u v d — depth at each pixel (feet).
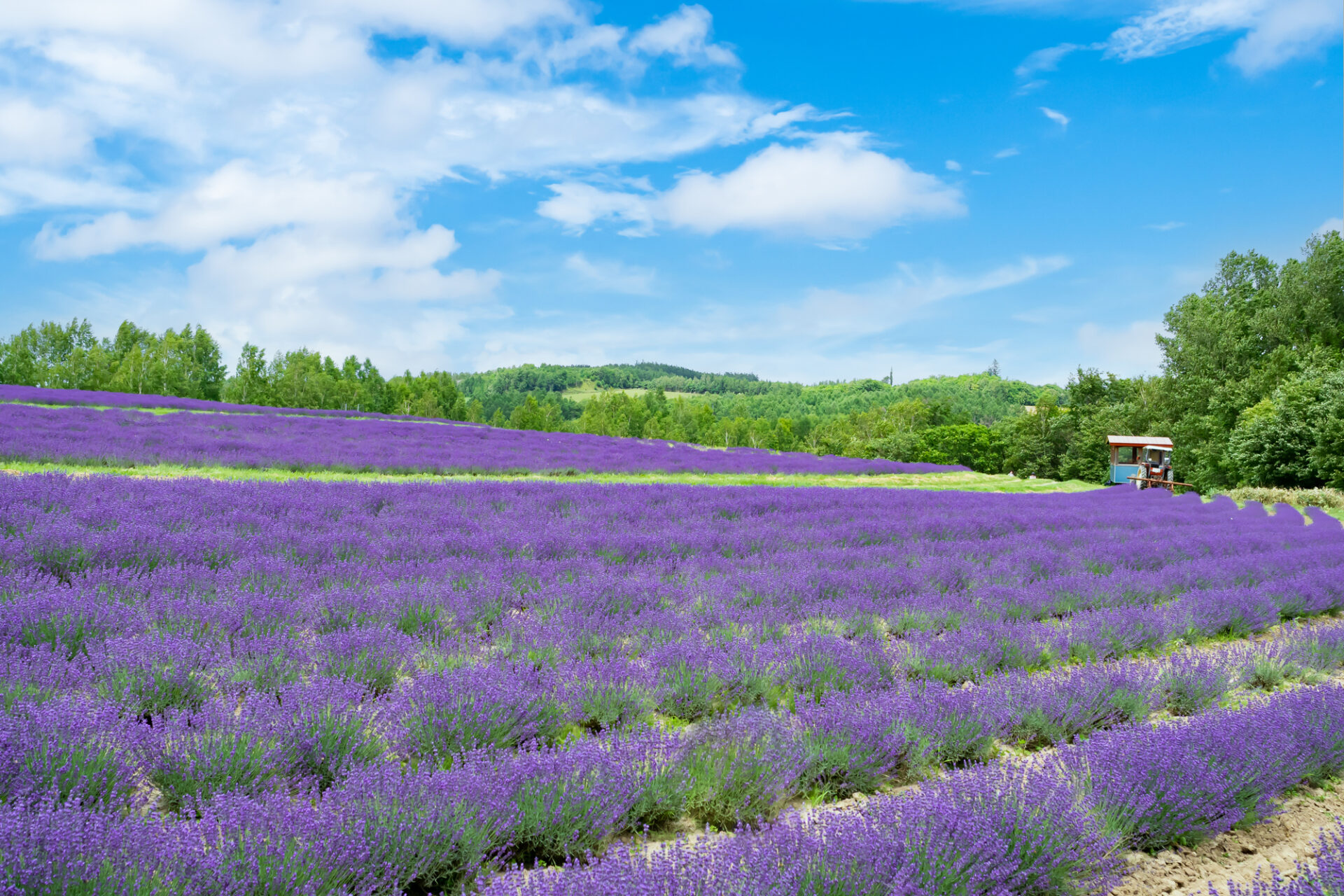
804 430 407.64
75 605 14.56
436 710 11.71
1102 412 176.24
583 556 26.20
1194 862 10.07
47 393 99.81
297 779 10.07
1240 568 29.55
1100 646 19.04
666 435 285.02
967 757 12.48
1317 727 13.07
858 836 8.44
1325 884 8.53
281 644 14.10
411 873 7.96
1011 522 42.78
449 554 25.27
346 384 196.03
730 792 10.32
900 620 20.36
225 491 31.19
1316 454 88.74
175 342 204.23
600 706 13.12
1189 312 153.28
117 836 7.42
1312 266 134.92
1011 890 8.35
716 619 18.93
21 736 8.96
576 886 7.29
